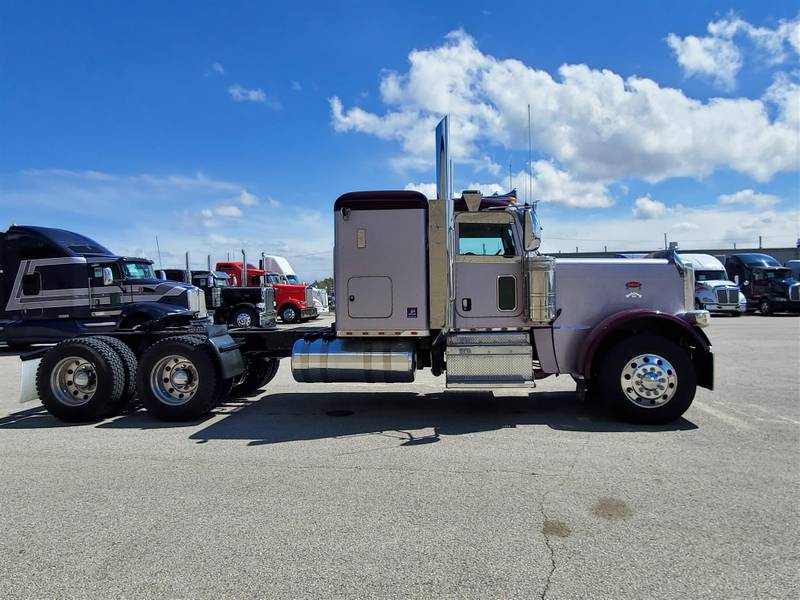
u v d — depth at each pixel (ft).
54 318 43.06
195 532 11.46
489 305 21.13
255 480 14.58
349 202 20.76
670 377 19.39
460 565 9.95
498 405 23.80
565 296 21.17
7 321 43.01
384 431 19.60
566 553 10.32
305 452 17.15
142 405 23.86
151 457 16.83
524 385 20.18
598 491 13.39
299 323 72.59
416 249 20.61
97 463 16.25
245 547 10.75
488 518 11.93
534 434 18.80
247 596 9.03
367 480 14.46
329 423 20.95
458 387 20.40
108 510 12.67
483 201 21.81
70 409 21.45
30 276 42.88
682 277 21.21
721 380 28.35
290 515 12.25
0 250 43.04
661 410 19.51
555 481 14.14
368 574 9.68
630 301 21.13
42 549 10.79
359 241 20.77
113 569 9.96
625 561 10.00
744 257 95.45
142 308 45.50
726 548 10.44
